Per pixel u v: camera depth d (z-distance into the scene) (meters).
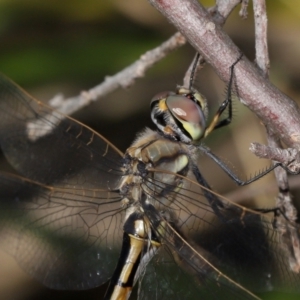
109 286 0.64
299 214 0.67
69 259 0.64
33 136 0.65
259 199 0.67
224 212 0.64
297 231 0.64
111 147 0.65
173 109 0.64
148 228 0.64
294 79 0.68
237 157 0.68
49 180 0.65
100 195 0.65
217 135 0.68
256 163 0.68
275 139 0.63
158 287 0.64
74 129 0.65
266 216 0.64
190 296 0.64
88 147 0.65
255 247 0.64
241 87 0.63
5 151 0.65
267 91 0.63
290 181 0.67
